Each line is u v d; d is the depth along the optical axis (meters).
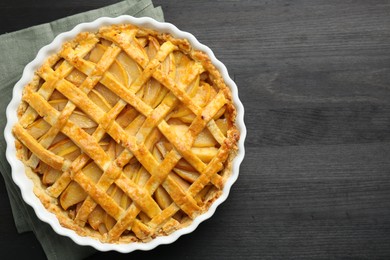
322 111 0.86
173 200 0.74
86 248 0.82
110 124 0.72
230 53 0.85
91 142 0.72
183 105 0.74
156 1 0.85
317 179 0.86
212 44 0.85
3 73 0.81
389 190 0.87
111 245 0.74
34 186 0.74
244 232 0.85
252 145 0.85
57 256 0.81
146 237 0.74
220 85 0.76
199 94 0.75
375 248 0.86
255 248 0.85
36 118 0.74
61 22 0.83
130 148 0.72
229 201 0.85
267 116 0.86
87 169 0.73
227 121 0.77
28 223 0.82
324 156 0.86
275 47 0.86
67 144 0.73
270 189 0.85
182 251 0.84
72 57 0.73
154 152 0.74
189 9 0.85
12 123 0.73
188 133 0.73
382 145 0.87
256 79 0.86
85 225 0.74
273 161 0.86
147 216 0.74
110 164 0.72
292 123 0.86
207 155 0.74
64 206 0.74
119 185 0.72
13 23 0.84
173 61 0.75
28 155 0.74
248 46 0.86
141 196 0.72
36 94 0.73
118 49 0.73
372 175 0.87
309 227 0.86
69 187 0.73
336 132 0.86
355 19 0.87
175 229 0.75
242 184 0.85
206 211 0.76
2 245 0.82
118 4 0.84
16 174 0.73
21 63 0.82
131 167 0.74
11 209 0.82
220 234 0.85
